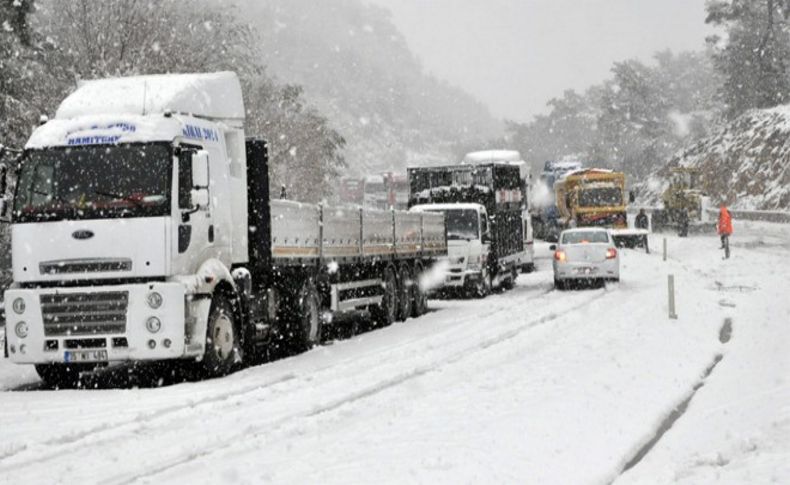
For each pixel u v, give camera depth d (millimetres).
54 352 28703
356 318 45656
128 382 30734
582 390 24938
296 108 100688
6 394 27984
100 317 28516
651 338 36062
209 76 32688
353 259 42531
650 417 22422
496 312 49375
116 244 28672
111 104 30656
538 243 131125
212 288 29922
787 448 18062
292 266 36438
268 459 17906
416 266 51062
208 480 16391
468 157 80250
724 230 84375
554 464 17766
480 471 16828
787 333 36094
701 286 59188
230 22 78000
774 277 64125
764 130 186125
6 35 59469
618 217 111000
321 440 19547
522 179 78812
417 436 19578
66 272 28891
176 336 28344
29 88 62062
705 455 18281
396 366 30812
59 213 29062
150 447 19344
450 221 60156
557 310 48500
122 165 29078
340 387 26719
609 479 17281
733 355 32219
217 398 25484
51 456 18719
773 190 171750
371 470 16812
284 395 25641
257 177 34000
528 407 22641
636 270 75938
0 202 29453
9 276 63875
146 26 72125
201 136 30844
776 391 24453
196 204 28969
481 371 29016
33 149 29578
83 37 70750
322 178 100000
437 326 44219
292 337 36938
